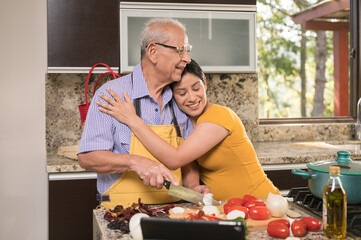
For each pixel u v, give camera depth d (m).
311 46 3.75
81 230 2.48
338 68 3.80
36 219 2.85
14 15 2.82
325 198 1.17
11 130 2.86
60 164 2.43
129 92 1.66
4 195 2.83
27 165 2.86
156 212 1.33
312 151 2.88
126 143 1.60
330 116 3.81
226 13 2.88
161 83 1.65
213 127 1.65
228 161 1.75
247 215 1.31
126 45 2.76
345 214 1.16
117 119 1.59
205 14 2.85
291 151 2.88
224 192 1.80
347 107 3.85
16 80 2.85
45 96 3.01
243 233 0.90
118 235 1.20
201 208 1.44
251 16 2.92
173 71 1.61
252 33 2.92
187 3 2.82
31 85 2.87
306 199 1.50
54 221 2.46
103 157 1.55
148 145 1.57
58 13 2.70
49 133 3.08
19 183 2.85
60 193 2.46
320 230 1.23
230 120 1.68
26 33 2.84
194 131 1.65
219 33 2.88
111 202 1.63
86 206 2.48
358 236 1.17
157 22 1.60
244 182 1.77
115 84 1.66
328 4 3.73
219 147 1.72
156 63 1.60
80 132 3.12
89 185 2.48
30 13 2.83
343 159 1.44
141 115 1.65
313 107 3.78
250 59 2.93
